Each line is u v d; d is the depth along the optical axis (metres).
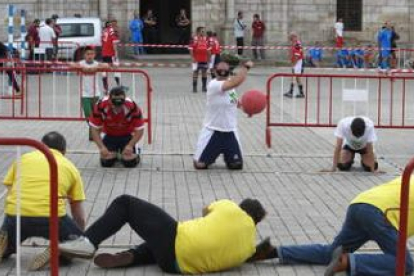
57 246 7.53
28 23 40.50
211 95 14.45
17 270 7.95
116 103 14.27
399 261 7.48
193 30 41.50
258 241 10.13
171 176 14.07
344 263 8.43
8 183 9.08
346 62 40.53
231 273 8.84
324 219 11.26
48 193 8.86
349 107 24.27
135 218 8.79
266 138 17.55
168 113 22.67
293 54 28.05
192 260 8.71
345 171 14.65
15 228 8.77
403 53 41.50
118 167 14.70
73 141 17.62
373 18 42.56
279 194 12.81
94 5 41.09
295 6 42.25
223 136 14.58
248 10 41.88
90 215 11.29
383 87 31.22
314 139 18.50
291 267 9.06
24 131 18.94
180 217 11.23
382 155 16.52
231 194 12.76
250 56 41.66
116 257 8.93
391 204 8.48
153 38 42.00
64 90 27.88
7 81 26.34
